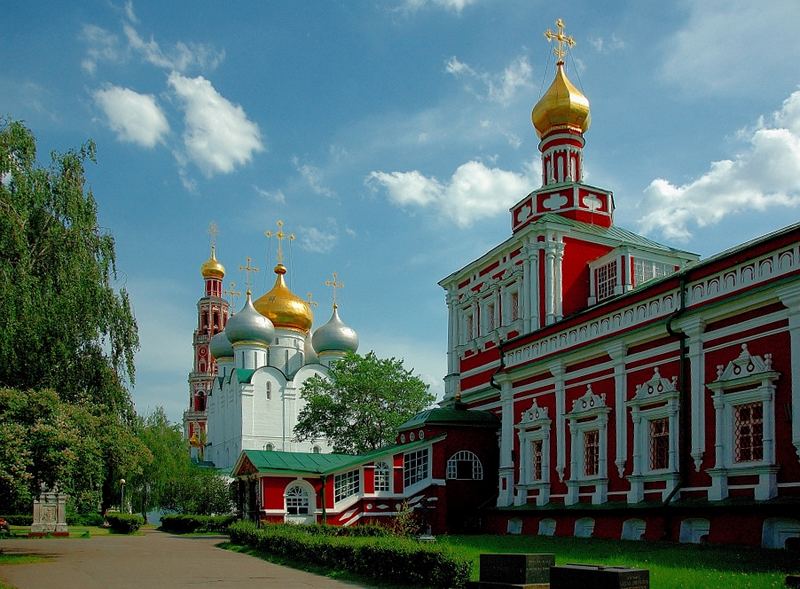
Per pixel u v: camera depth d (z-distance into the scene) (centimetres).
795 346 2008
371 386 5203
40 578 1920
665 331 2455
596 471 2798
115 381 2870
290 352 8494
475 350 4156
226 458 8238
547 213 3866
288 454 3891
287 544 2370
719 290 2302
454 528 3619
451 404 4197
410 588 1584
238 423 7881
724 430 2209
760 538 2019
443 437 3712
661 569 1558
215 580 1850
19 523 5319
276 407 7969
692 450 2311
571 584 1132
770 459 2052
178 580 1858
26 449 2256
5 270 2364
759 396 2103
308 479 3634
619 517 2567
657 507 2355
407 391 5303
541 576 1288
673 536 2327
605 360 2783
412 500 3678
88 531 4500
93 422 2538
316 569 2044
